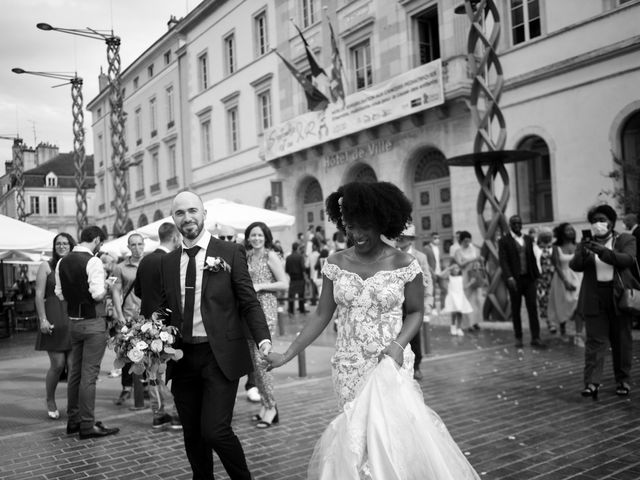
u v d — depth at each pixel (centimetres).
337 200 315
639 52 1267
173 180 3347
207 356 342
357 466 257
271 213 1136
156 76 3509
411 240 782
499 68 1138
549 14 1454
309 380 731
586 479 376
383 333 290
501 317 1173
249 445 477
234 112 2797
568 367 734
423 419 267
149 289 409
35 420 599
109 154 4403
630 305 554
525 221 1539
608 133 1331
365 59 2016
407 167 1816
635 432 465
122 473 427
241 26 2655
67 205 6150
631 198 1159
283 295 1569
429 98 1639
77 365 538
